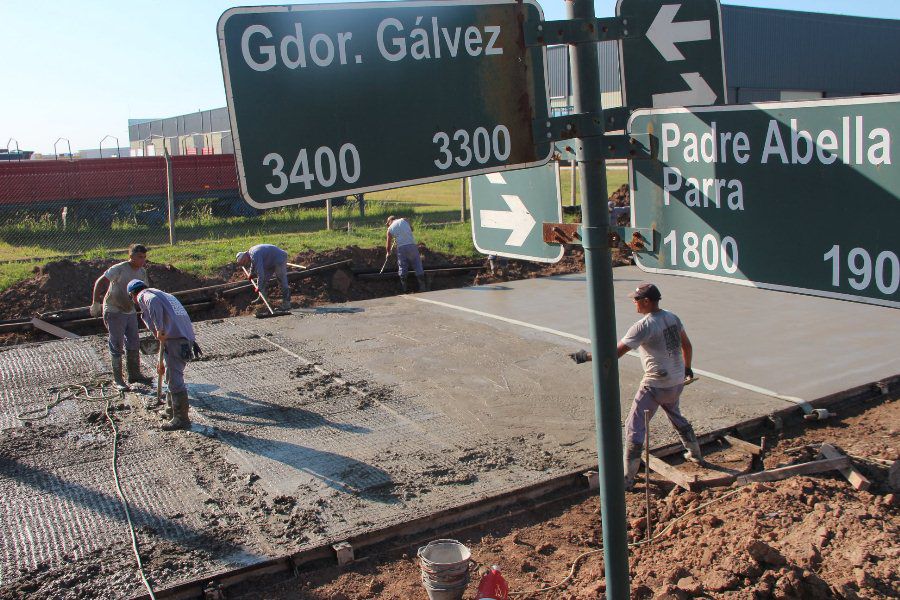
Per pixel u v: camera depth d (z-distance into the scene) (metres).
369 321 12.87
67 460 7.58
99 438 8.13
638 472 7.28
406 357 10.76
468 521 6.49
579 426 8.23
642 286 6.89
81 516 6.46
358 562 5.89
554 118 2.48
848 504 5.99
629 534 6.21
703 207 2.46
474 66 2.42
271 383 9.73
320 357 10.80
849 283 2.12
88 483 7.06
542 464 7.28
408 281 16.64
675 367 6.89
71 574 5.58
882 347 10.72
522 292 15.04
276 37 2.16
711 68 3.54
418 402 9.00
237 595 5.49
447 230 21.41
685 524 6.09
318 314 13.48
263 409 8.84
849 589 4.78
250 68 2.13
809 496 6.13
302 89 2.20
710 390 9.16
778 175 2.26
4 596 5.32
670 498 6.69
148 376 10.20
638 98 3.43
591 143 2.50
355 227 22.52
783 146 2.23
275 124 2.17
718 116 2.38
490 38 2.43
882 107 2.00
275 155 2.17
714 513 6.16
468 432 8.11
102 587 5.42
